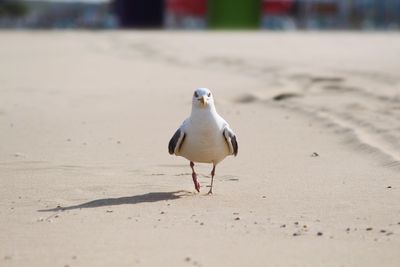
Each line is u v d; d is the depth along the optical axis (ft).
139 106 71.77
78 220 34.37
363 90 81.05
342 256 29.35
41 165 46.65
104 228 33.04
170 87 87.51
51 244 30.83
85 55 141.08
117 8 369.50
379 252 29.78
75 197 38.83
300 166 46.16
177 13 329.11
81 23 437.17
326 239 31.48
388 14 413.18
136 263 28.50
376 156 47.80
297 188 40.60
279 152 50.31
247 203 37.52
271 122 61.57
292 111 66.80
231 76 100.63
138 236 31.86
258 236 31.89
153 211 35.96
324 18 395.96
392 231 32.48
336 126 58.39
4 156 49.32
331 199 38.06
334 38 215.51
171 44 179.11
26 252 29.86
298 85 88.07
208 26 317.63
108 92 82.64
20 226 33.50
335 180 42.29
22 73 104.17
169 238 31.55
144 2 337.72
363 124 58.59
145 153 50.19
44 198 38.65
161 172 44.86
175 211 35.96
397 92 79.10
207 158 39.01
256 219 34.50
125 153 50.19
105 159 48.32
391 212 35.50
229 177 43.73
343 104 70.18
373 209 36.04
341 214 35.27
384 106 68.64
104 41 194.49
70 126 60.39
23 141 54.34
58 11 596.70
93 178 43.19
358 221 34.09
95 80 95.35
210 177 43.73
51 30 311.88
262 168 45.83
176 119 64.18
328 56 138.41
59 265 28.40
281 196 38.91
